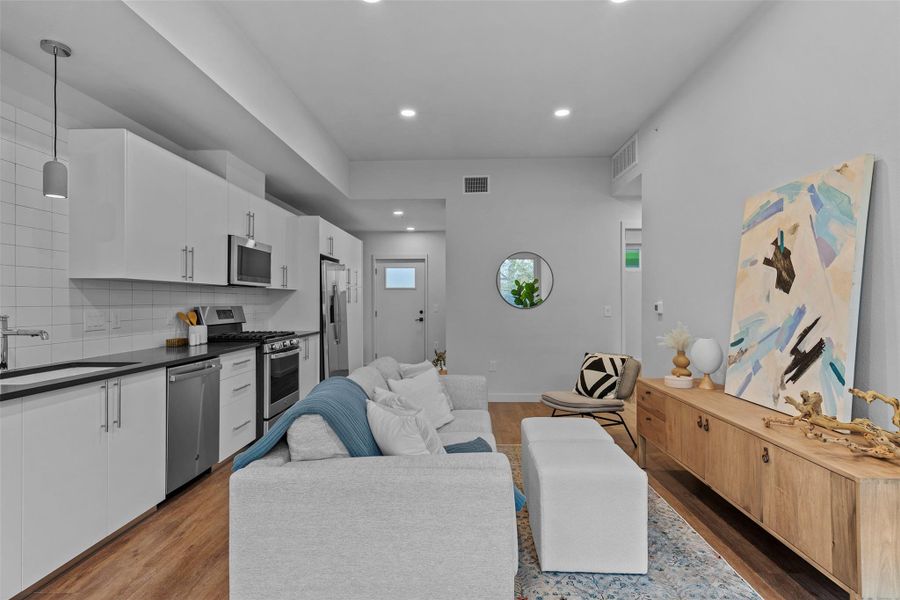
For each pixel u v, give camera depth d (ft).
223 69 8.79
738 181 9.40
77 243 8.50
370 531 4.92
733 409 7.62
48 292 8.11
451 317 18.15
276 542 4.97
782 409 7.27
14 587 5.55
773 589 5.98
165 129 10.77
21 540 5.64
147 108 9.62
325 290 16.69
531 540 7.29
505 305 18.11
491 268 18.12
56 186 6.99
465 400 10.96
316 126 14.15
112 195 8.45
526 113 13.67
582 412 12.17
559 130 15.08
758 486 6.29
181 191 10.09
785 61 8.01
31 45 7.27
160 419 8.31
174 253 9.86
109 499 7.07
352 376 7.70
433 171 18.19
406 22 9.23
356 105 13.07
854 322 6.22
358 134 15.38
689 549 6.96
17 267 7.57
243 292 14.97
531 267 18.07
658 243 13.23
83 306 8.84
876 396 5.53
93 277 8.45
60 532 6.18
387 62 10.76
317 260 16.49
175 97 9.12
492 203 18.08
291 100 12.14
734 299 9.01
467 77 11.49
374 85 11.87
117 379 7.25
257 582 4.99
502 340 18.08
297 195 17.67
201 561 6.69
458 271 18.15
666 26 9.38
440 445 6.39
